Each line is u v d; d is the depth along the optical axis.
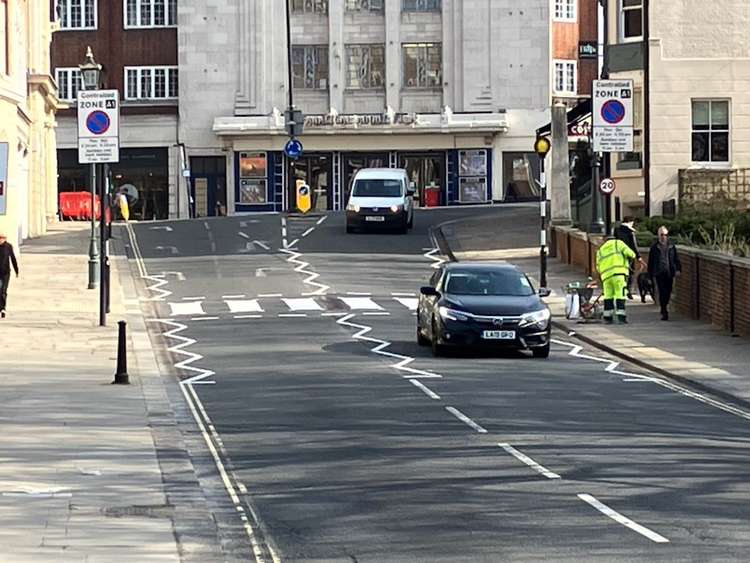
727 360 25.53
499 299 26.64
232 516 12.62
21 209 51.50
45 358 25.94
